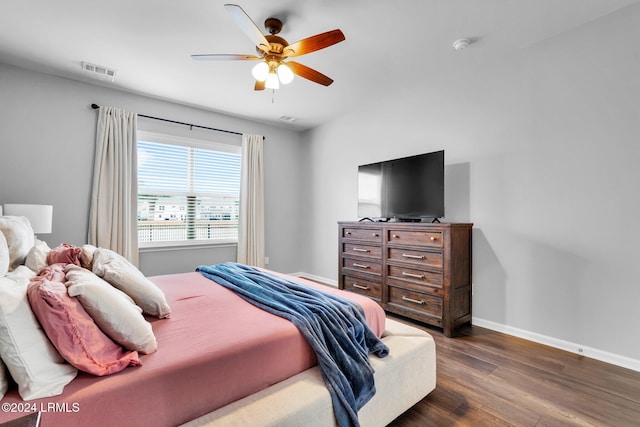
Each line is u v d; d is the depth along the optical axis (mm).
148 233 3826
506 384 1867
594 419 1540
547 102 2473
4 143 2926
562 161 2389
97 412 878
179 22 2287
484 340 2541
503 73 2734
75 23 2297
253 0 2037
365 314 1723
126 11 2160
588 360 2184
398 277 3066
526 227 2578
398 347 1656
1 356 844
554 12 2164
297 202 5191
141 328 1104
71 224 3246
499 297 2732
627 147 2102
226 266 2619
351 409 1260
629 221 2092
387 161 3463
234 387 1147
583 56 2293
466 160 2980
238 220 4570
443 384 1873
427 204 3039
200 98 3779
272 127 4898
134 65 2945
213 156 4344
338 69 3037
